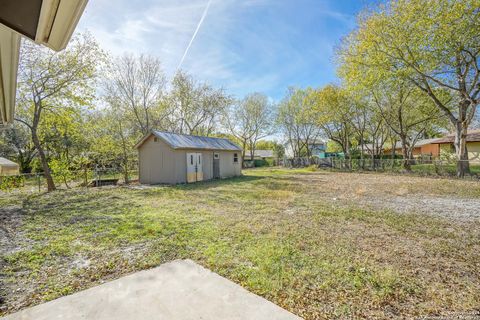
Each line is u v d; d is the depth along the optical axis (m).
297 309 2.14
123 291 2.43
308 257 3.21
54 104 10.93
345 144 25.86
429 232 4.29
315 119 24.67
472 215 5.52
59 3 1.10
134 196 8.47
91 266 3.04
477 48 11.10
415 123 18.33
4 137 17.73
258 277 2.69
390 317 2.04
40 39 1.46
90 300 2.28
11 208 6.62
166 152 12.69
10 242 3.91
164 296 2.33
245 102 31.64
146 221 5.06
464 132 12.74
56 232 4.39
